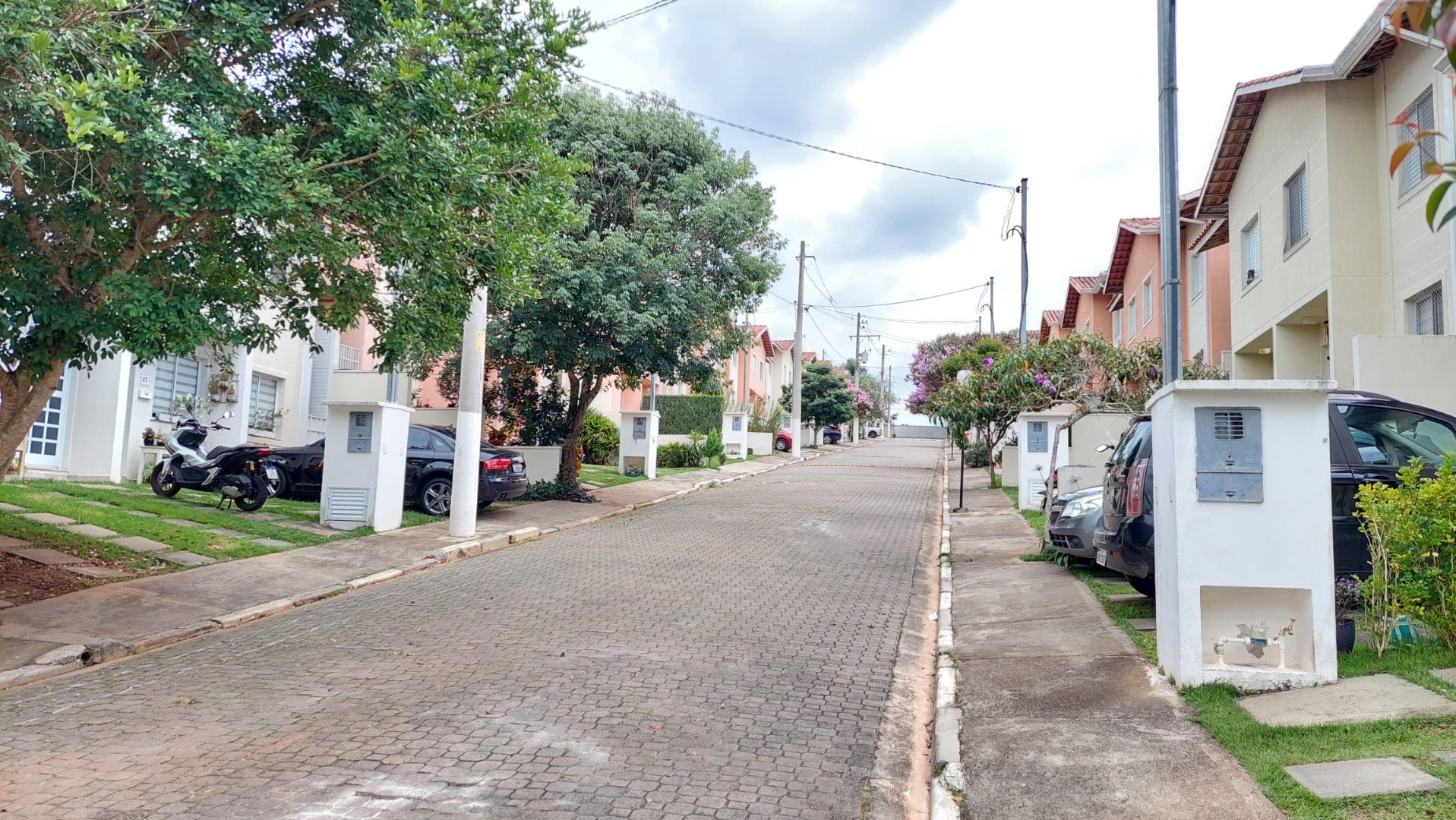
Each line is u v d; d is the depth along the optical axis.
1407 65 12.61
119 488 15.67
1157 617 6.91
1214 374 17.14
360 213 8.70
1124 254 27.11
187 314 8.02
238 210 7.59
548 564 12.67
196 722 6.14
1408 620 6.51
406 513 16.45
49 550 10.85
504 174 9.98
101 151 7.34
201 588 10.27
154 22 8.04
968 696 6.80
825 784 5.29
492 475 16.53
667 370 19.94
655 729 6.04
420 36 8.41
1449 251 11.46
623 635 8.61
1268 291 16.12
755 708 6.57
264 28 8.82
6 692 6.98
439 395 29.73
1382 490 6.64
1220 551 6.09
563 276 17.77
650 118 20.08
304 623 9.23
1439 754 4.72
